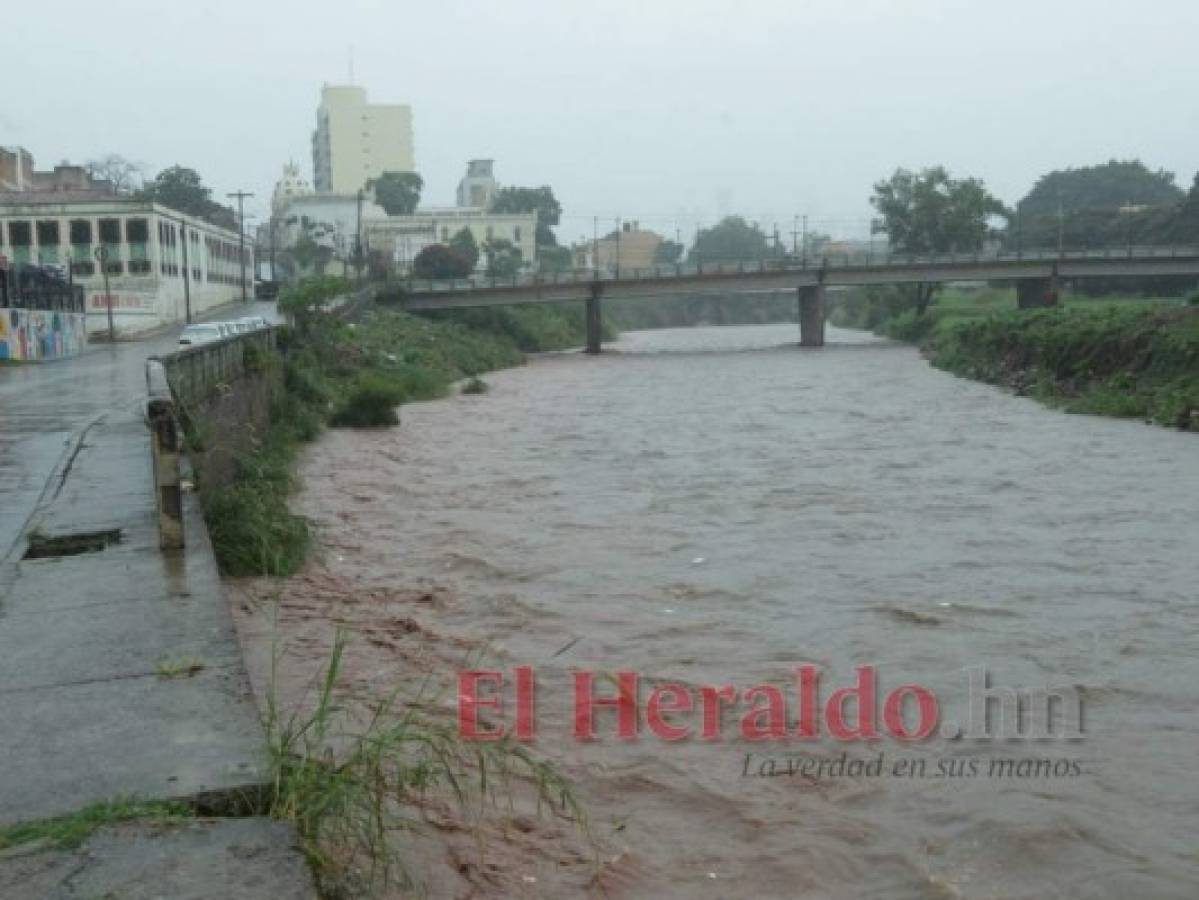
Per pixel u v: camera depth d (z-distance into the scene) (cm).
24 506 1245
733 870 609
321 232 12169
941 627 1060
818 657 976
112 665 697
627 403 3834
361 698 848
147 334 6438
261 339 2702
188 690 646
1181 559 1327
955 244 9094
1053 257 7756
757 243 16838
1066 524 1548
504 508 1761
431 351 5547
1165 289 9219
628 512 1700
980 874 609
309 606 1138
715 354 7281
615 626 1079
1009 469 2091
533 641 1031
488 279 7900
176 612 806
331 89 17288
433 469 2242
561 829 643
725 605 1148
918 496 1794
